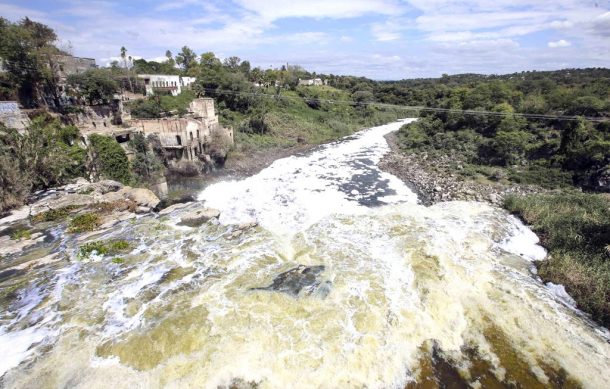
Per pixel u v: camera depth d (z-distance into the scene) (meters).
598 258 20.89
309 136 75.19
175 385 12.85
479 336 15.80
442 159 53.09
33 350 14.02
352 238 24.38
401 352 14.77
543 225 26.67
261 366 13.67
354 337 15.19
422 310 17.00
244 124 67.06
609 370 14.07
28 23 47.62
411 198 38.47
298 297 17.47
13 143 28.64
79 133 38.44
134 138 42.66
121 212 27.50
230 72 90.69
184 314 15.94
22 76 40.75
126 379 12.94
